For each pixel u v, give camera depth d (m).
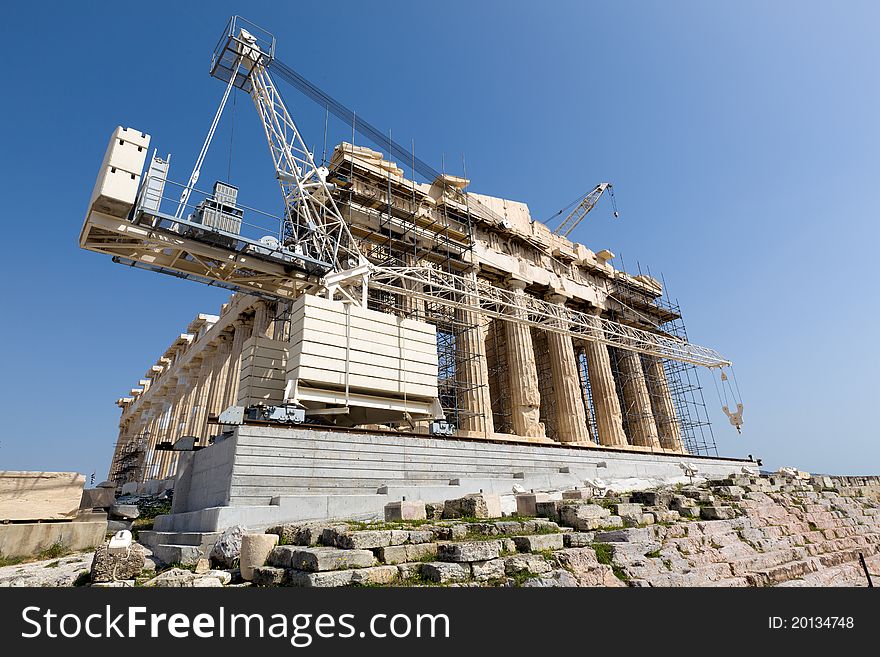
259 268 24.25
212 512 14.06
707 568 11.15
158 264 24.02
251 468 15.77
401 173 32.62
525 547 10.06
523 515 13.95
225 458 16.45
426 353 23.36
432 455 20.39
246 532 12.73
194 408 42.38
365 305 24.62
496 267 36.97
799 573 12.55
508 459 22.98
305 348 20.03
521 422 34.41
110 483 30.33
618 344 41.72
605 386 41.22
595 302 44.56
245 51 27.52
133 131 21.16
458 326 34.22
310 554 9.11
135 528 20.56
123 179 20.39
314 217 28.48
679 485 23.17
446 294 33.88
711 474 29.94
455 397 31.97
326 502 15.21
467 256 34.66
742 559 12.23
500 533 11.38
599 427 40.69
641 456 29.64
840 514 19.34
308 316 20.53
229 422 17.52
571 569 9.36
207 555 12.60
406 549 9.85
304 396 19.88
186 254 23.80
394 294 31.22
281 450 16.53
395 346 22.45
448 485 20.08
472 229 36.91
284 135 27.69
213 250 22.92
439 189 35.06
